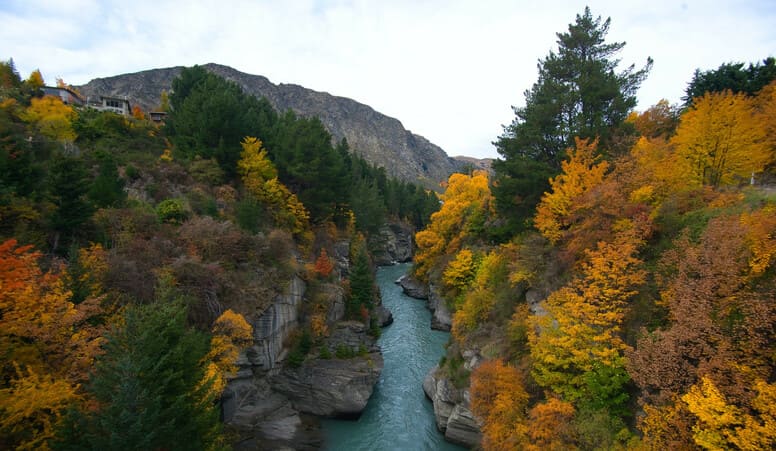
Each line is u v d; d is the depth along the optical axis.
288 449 24.98
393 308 56.66
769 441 10.18
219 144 40.22
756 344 11.71
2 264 14.58
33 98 44.41
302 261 39.59
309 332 33.47
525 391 20.69
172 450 13.91
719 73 34.12
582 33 30.69
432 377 32.22
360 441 26.50
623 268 18.36
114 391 12.89
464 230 52.91
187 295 24.58
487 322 30.02
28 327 14.41
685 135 22.36
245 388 27.64
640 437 15.12
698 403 11.80
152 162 38.00
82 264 20.06
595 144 25.05
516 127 34.38
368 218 82.94
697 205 19.70
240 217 34.91
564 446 16.00
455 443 25.69
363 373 31.09
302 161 47.31
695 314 13.34
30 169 24.06
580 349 18.20
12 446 12.63
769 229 13.33
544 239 27.42
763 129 22.81
